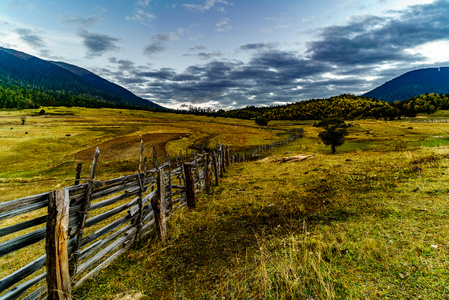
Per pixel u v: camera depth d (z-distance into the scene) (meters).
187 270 4.06
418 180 7.48
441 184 6.62
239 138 73.06
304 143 55.22
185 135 73.12
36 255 5.73
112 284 3.83
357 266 3.31
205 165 10.31
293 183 10.38
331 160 17.14
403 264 3.17
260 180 12.21
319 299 2.75
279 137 76.75
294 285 3.03
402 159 12.41
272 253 4.09
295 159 20.86
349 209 5.68
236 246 4.69
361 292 2.76
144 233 5.62
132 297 3.46
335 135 34.38
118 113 158.75
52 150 49.25
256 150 47.00
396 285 2.79
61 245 3.15
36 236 3.09
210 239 5.20
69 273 3.57
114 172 33.84
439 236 3.72
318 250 3.83
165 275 3.99
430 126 82.75
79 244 3.74
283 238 4.63
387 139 53.78
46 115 127.69
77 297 3.52
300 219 5.56
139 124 103.19
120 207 4.74
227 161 22.56
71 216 3.57
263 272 3.33
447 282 2.67
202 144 60.41
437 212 4.67
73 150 50.19
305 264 3.35
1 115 117.88
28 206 2.89
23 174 33.66
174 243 5.19
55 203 3.06
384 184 7.70
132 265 4.41
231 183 12.38
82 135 65.00
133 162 39.09
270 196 8.49
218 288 3.39
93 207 3.96
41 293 3.33
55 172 34.81
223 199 8.90
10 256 5.80
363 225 4.61
